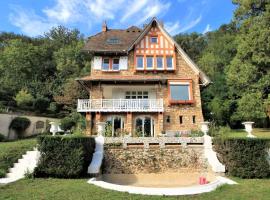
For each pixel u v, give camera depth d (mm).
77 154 14008
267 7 31156
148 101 26969
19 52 60406
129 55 29062
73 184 12031
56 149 13961
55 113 47594
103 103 26688
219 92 43812
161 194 10781
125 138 18219
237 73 33594
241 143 15086
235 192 11211
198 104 27734
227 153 15594
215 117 41125
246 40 32125
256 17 32812
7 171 14375
